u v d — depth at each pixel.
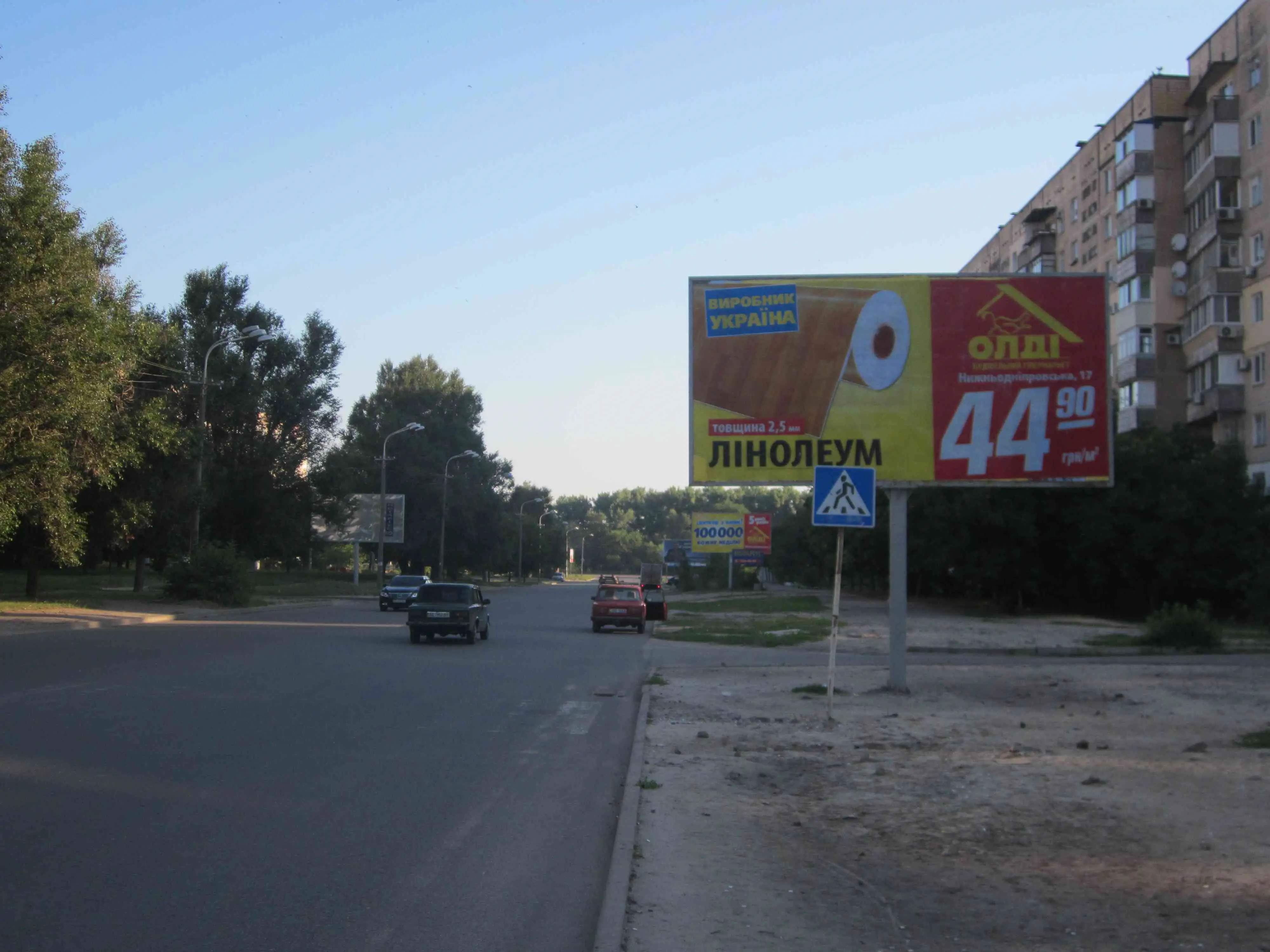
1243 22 44.34
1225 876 6.54
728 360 18.16
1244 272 43.97
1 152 27.00
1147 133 49.09
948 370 17.77
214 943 5.34
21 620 29.53
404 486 90.19
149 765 9.80
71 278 27.84
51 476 29.47
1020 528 38.72
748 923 5.74
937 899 6.20
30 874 6.39
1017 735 12.44
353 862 6.88
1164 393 48.41
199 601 41.62
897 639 17.28
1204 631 26.31
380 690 16.64
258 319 56.12
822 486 14.20
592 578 190.75
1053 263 63.62
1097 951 5.32
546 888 6.46
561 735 12.57
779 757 10.98
